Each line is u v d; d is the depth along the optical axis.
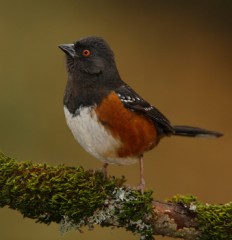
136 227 7.02
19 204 6.84
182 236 7.05
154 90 17.81
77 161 13.81
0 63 15.79
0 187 6.83
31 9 17.78
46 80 15.59
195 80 18.48
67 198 6.83
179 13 20.25
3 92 14.81
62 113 14.70
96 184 6.94
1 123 14.15
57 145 14.02
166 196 14.23
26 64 15.98
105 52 8.26
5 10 17.42
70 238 12.10
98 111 7.73
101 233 12.27
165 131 8.78
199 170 14.98
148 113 8.11
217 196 14.51
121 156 7.96
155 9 20.19
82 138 7.93
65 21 18.06
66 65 8.44
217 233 6.93
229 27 20.19
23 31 17.03
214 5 20.30
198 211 6.98
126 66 18.33
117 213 6.96
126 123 7.79
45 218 6.98
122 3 19.89
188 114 17.16
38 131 14.19
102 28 18.86
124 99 7.88
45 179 6.84
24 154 13.76
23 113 14.48
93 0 19.42
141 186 7.90
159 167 14.78
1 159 6.96
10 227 11.95
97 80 8.12
